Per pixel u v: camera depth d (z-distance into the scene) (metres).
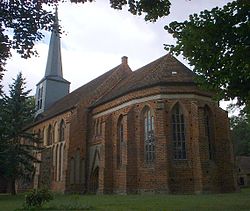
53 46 55.25
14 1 10.66
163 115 28.86
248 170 65.00
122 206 17.62
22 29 11.09
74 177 37.84
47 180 43.16
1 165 34.00
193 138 28.34
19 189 48.69
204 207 16.16
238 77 10.36
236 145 71.06
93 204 19.11
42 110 51.75
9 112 37.81
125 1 10.88
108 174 32.84
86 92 43.06
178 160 28.25
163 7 10.84
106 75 44.44
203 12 10.58
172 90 29.44
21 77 39.78
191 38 10.73
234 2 10.04
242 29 9.82
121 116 33.19
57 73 54.25
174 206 16.89
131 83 35.50
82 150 38.72
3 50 11.34
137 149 30.23
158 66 33.91
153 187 28.11
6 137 35.59
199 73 11.48
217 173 28.94
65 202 20.09
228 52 10.28
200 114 28.69
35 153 47.25
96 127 38.03
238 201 19.03
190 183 27.56
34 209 16.77
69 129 38.59
